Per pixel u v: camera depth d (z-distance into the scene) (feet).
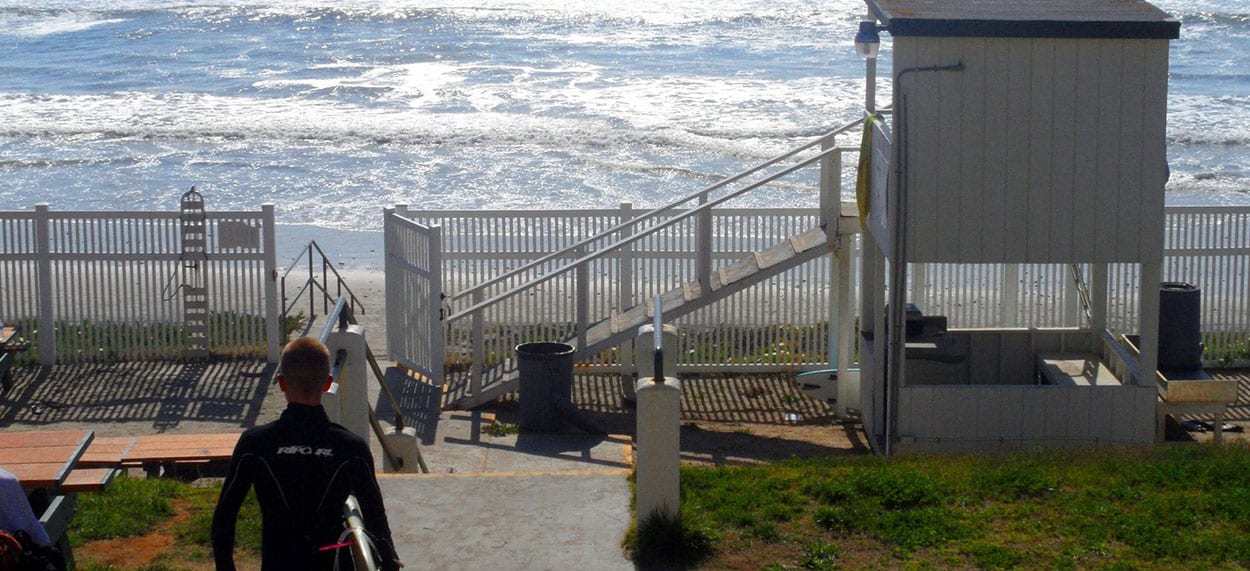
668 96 132.36
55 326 47.57
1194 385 36.78
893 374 34.73
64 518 20.66
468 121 120.37
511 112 125.08
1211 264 47.03
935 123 33.40
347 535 14.28
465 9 203.72
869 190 38.40
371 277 65.98
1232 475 25.90
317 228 80.12
